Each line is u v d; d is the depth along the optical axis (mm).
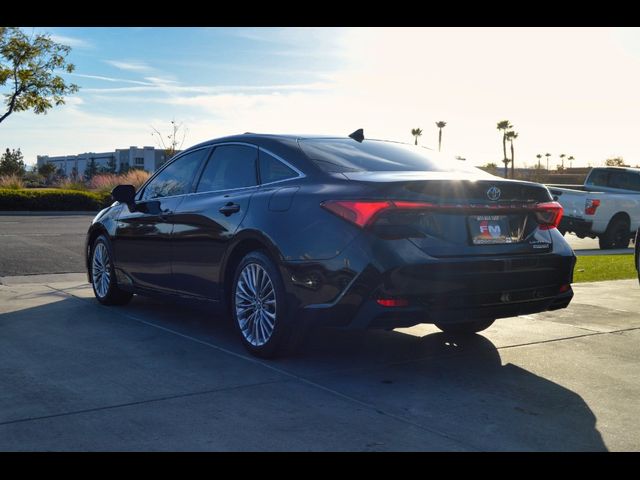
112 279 6613
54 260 10641
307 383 4188
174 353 4887
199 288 5387
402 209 4078
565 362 4805
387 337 5531
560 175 50469
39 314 6301
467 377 4387
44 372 4355
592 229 15609
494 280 4285
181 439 3244
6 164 64500
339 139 5277
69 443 3184
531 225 4602
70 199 27156
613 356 4996
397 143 5523
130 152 71312
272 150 5012
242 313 4891
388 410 3703
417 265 4031
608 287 8570
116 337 5383
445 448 3193
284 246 4430
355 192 4172
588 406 3848
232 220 4941
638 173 16578
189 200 5578
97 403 3750
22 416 3529
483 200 4309
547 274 4559
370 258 4020
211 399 3842
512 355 4988
